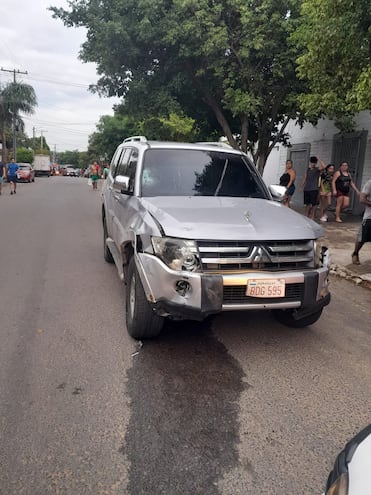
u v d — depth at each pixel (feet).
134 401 10.85
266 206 15.42
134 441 9.35
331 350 14.20
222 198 16.06
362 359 13.64
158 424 9.96
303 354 13.80
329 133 51.24
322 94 29.25
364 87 21.71
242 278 12.14
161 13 38.73
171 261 12.18
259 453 9.11
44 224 39.06
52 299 18.30
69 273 22.41
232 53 39.63
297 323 15.40
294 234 13.01
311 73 26.30
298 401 11.10
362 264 25.88
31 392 11.10
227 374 12.36
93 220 42.70
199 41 38.06
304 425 10.11
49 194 74.38
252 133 53.36
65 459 8.75
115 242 18.72
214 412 10.50
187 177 16.96
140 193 16.12
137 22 38.99
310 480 8.39
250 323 16.11
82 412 10.32
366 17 21.07
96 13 41.14
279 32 37.50
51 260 25.22
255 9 37.35
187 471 8.54
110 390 11.31
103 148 141.18
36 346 13.75
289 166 41.19
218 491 8.06
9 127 156.35
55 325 15.51
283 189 17.39
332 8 22.13
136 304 13.46
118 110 47.65
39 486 8.04
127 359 13.05
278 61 38.45
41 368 12.35
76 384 11.56
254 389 11.61
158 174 16.81
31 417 10.06
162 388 11.48
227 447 9.27
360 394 11.53
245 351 13.85
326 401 11.16
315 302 13.20
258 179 18.13
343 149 49.01
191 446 9.25
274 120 46.03
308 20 32.27
